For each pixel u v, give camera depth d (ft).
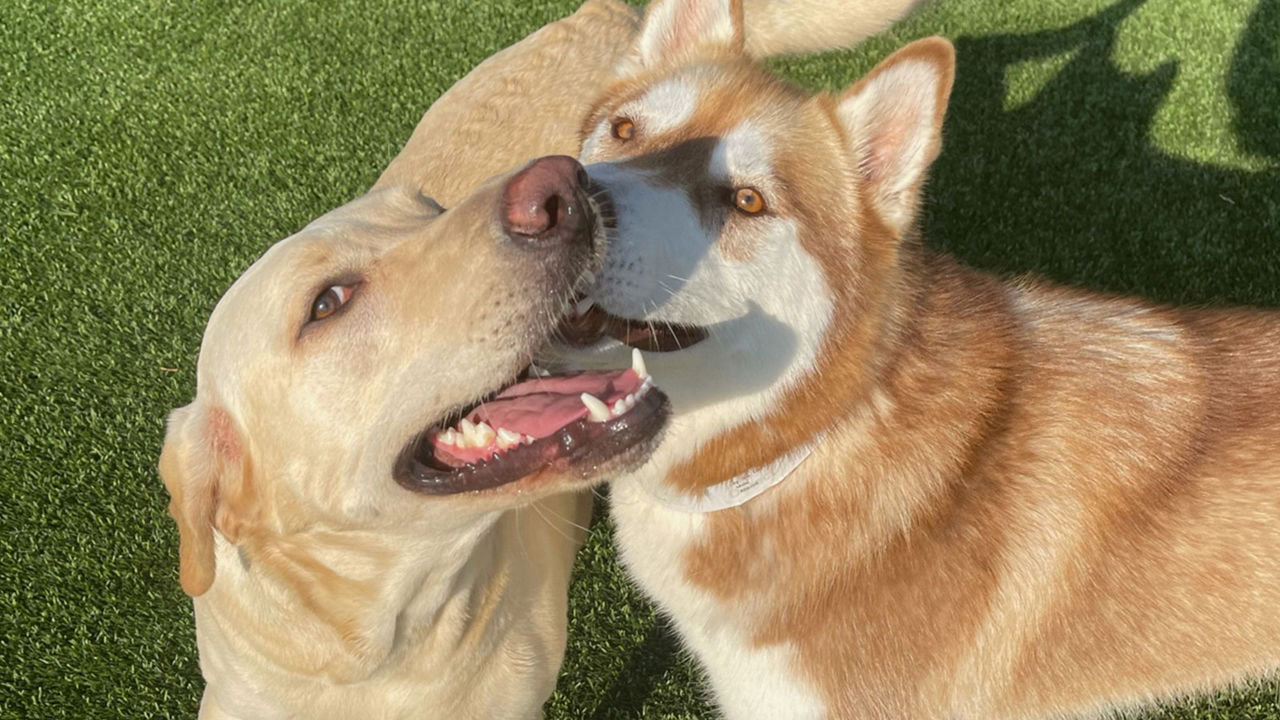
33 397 3.63
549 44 3.55
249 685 2.48
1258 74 4.31
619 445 2.11
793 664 2.52
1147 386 2.48
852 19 3.60
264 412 2.15
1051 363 2.49
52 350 3.76
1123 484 2.44
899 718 2.57
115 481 3.44
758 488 2.43
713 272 2.27
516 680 2.64
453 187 3.22
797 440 2.39
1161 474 2.44
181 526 2.25
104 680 3.09
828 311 2.35
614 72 2.78
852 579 2.43
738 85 2.46
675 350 2.31
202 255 4.04
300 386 2.11
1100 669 2.59
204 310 3.85
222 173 4.34
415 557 2.30
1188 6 4.61
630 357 2.34
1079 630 2.53
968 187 4.02
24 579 3.25
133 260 4.04
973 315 2.50
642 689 3.11
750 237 2.30
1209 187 3.93
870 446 2.39
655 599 2.80
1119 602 2.50
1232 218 3.84
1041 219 3.91
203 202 4.23
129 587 3.24
